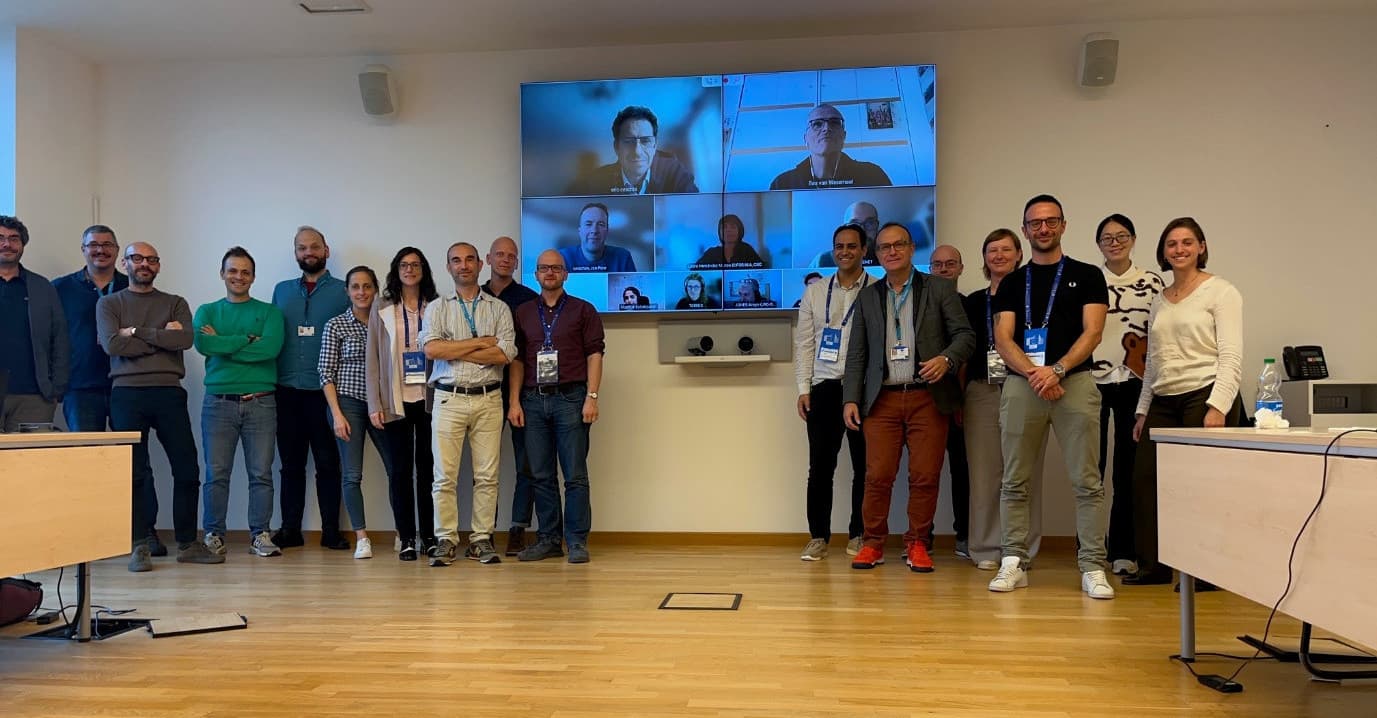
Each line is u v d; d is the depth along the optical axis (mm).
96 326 4801
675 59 5281
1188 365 3623
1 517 2525
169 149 5551
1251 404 4852
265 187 5500
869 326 4230
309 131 5496
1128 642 2895
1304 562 1998
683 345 5191
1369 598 1778
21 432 3000
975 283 5043
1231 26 4934
